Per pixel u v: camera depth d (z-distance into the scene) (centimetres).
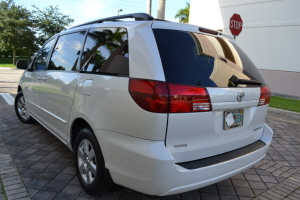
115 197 282
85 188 281
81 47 315
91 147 269
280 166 393
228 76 253
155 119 207
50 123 377
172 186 210
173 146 215
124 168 227
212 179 230
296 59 1018
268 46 1093
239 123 263
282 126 634
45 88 378
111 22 287
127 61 236
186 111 214
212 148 240
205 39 266
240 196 302
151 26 237
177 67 222
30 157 374
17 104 539
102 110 244
